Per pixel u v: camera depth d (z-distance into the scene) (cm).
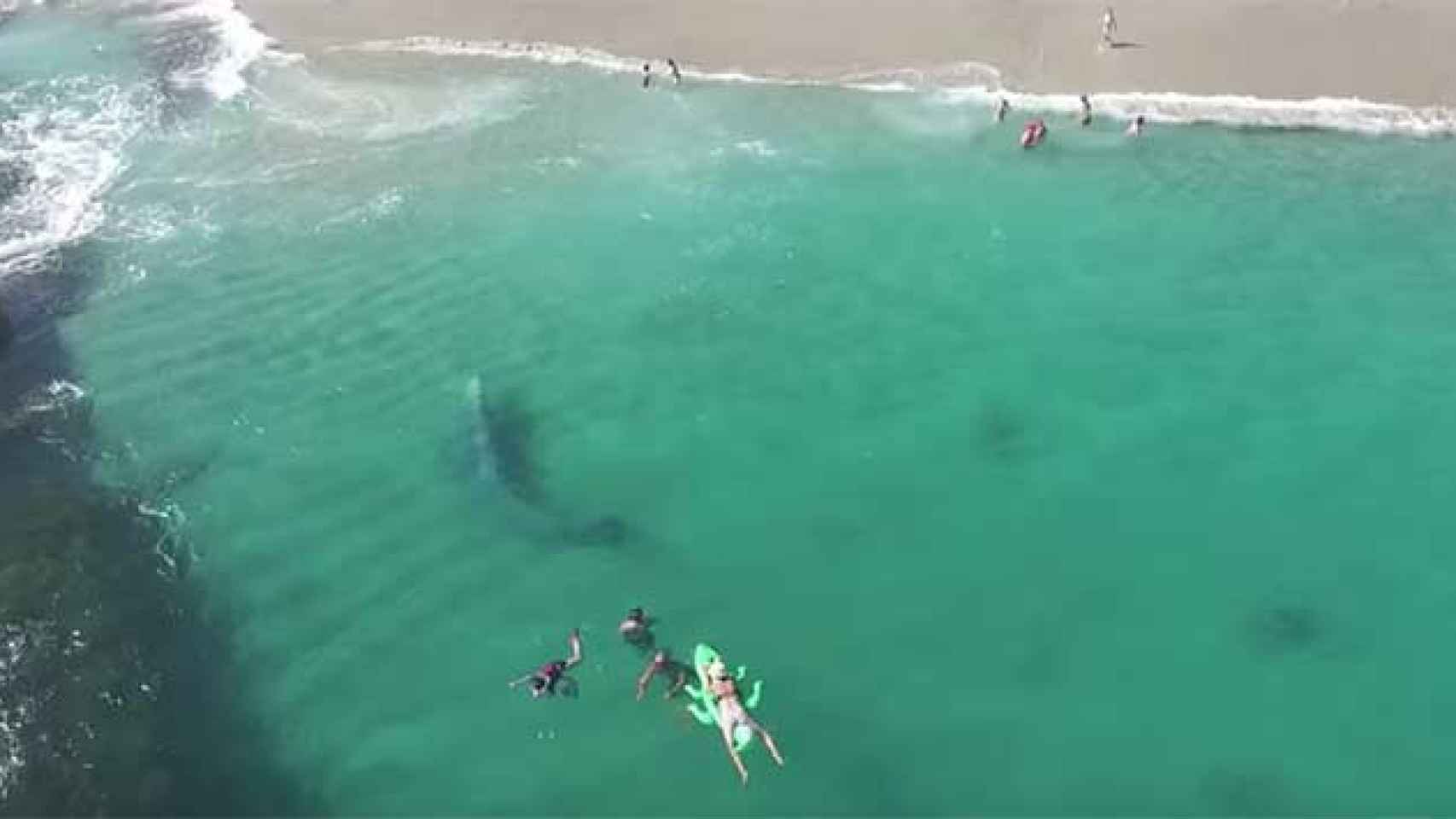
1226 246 3762
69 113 4897
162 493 2997
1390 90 4478
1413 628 2627
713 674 2398
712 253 3825
